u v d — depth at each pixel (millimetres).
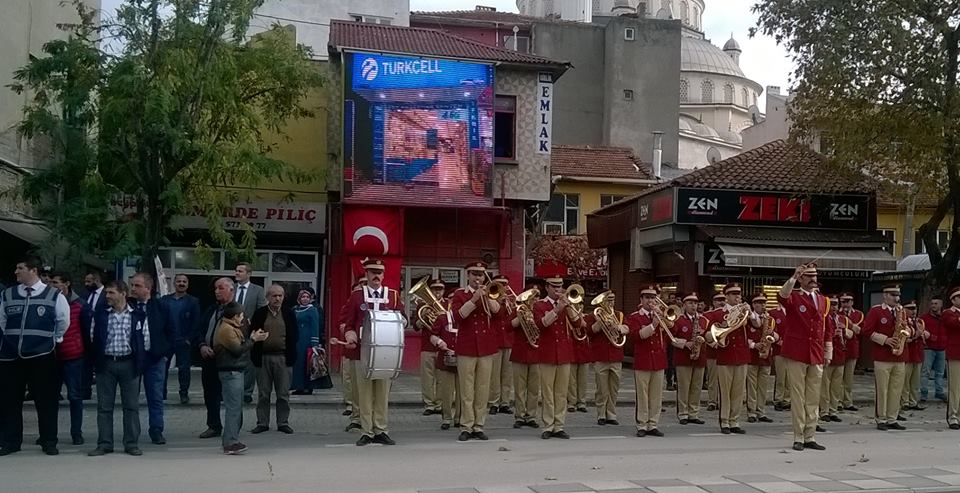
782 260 22906
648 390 13539
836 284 25203
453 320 14078
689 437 13484
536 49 44281
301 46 20672
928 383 19750
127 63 15656
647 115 44750
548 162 23125
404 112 21656
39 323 11008
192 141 16234
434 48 22609
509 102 23125
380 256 21719
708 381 17594
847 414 17344
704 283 24281
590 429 14344
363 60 21469
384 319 11531
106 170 16781
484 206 22047
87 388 14594
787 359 12508
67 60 16188
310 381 17562
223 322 11188
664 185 24812
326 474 9828
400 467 10297
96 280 14570
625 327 14125
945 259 21109
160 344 11797
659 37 45156
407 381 21141
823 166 22875
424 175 21734
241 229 19969
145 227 16688
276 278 22922
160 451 11391
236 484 9266
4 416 11109
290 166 19609
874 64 19953
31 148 21484
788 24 21297
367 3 33844
